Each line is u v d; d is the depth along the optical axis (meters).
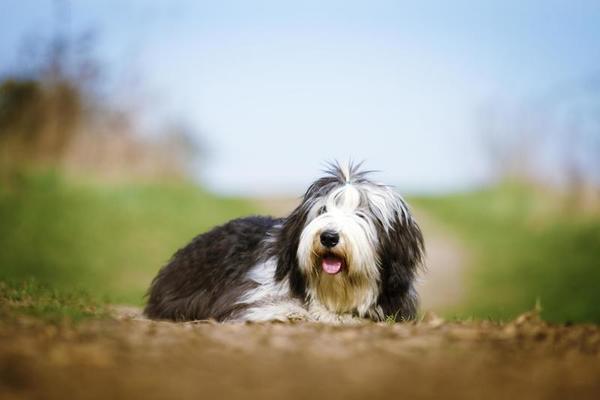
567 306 28.81
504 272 34.59
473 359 8.33
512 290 31.78
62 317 9.62
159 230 37.12
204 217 40.56
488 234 42.16
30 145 42.50
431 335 9.38
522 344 9.01
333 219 11.58
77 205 37.44
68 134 42.97
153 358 8.07
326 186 12.15
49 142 42.69
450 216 47.03
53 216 35.88
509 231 42.06
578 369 8.02
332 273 11.59
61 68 42.97
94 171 43.03
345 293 11.84
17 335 8.62
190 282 13.42
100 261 32.19
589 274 32.84
